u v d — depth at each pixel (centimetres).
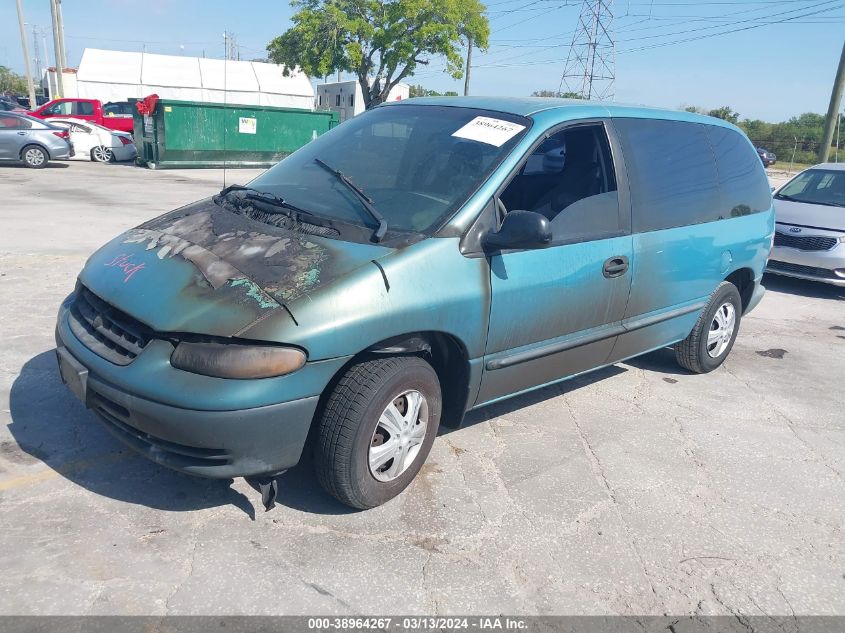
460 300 337
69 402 421
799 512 376
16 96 6366
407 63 3347
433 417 353
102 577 281
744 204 543
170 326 288
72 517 316
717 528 355
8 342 508
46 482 340
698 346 543
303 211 356
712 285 520
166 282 309
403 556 311
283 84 4397
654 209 450
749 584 314
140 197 1380
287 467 305
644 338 474
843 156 4022
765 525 361
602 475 396
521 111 402
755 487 398
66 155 1903
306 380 292
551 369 409
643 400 510
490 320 355
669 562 325
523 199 385
